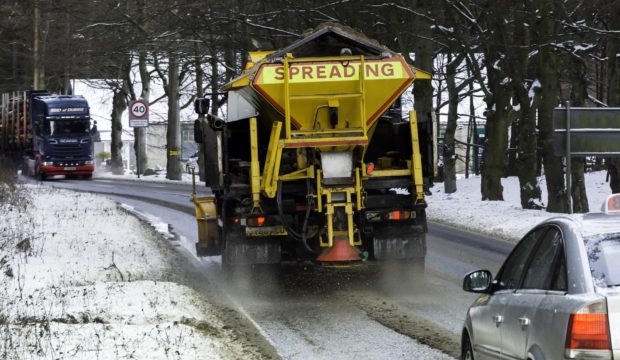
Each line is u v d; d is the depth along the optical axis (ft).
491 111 111.65
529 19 96.73
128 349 32.48
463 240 72.08
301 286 51.70
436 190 141.90
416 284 51.21
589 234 20.18
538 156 174.81
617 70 91.30
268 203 49.83
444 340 36.68
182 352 32.45
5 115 209.77
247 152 52.19
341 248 48.62
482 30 107.04
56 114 178.70
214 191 56.24
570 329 18.56
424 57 112.37
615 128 74.43
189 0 127.44
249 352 34.73
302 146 48.75
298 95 49.06
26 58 194.70
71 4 158.71
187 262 61.67
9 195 99.09
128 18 147.54
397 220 50.03
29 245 61.36
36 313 39.34
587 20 97.86
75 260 58.75
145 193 131.44
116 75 216.33
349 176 48.98
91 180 181.88
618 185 89.76
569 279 19.63
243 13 122.31
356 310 44.14
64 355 31.22
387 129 52.65
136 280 53.06
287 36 115.75
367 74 49.21
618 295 18.48
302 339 37.76
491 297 24.61
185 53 157.38
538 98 101.24
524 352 21.03
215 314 43.57
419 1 110.11
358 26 113.80
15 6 178.19
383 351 34.94
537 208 100.53
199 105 54.75
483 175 113.91
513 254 24.64
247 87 50.44
